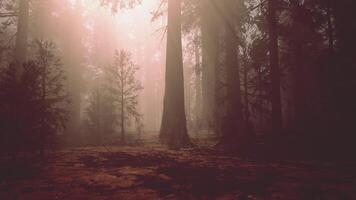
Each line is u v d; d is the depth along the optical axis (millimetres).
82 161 7398
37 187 4418
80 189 4277
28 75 8023
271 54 14102
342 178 4793
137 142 14086
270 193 3840
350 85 12398
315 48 17859
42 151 8242
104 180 4895
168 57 13312
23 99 7758
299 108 18328
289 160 7336
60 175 5426
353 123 11922
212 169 5793
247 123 13117
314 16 13711
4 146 7688
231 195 3775
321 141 10594
